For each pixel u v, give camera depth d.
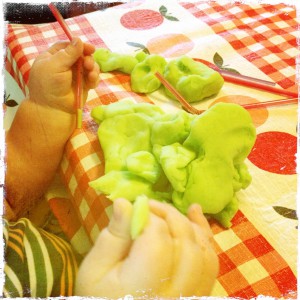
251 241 0.61
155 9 1.12
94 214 0.64
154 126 0.65
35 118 0.73
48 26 1.04
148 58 0.87
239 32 1.05
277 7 1.14
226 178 0.60
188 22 1.08
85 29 1.04
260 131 0.79
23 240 0.61
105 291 0.43
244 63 0.96
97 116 0.74
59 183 0.78
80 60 0.71
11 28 1.03
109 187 0.60
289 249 0.60
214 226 0.63
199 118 0.59
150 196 0.60
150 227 0.44
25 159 0.74
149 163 0.62
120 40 1.02
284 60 0.97
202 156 0.60
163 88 0.88
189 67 0.86
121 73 0.91
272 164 0.73
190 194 0.58
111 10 1.11
